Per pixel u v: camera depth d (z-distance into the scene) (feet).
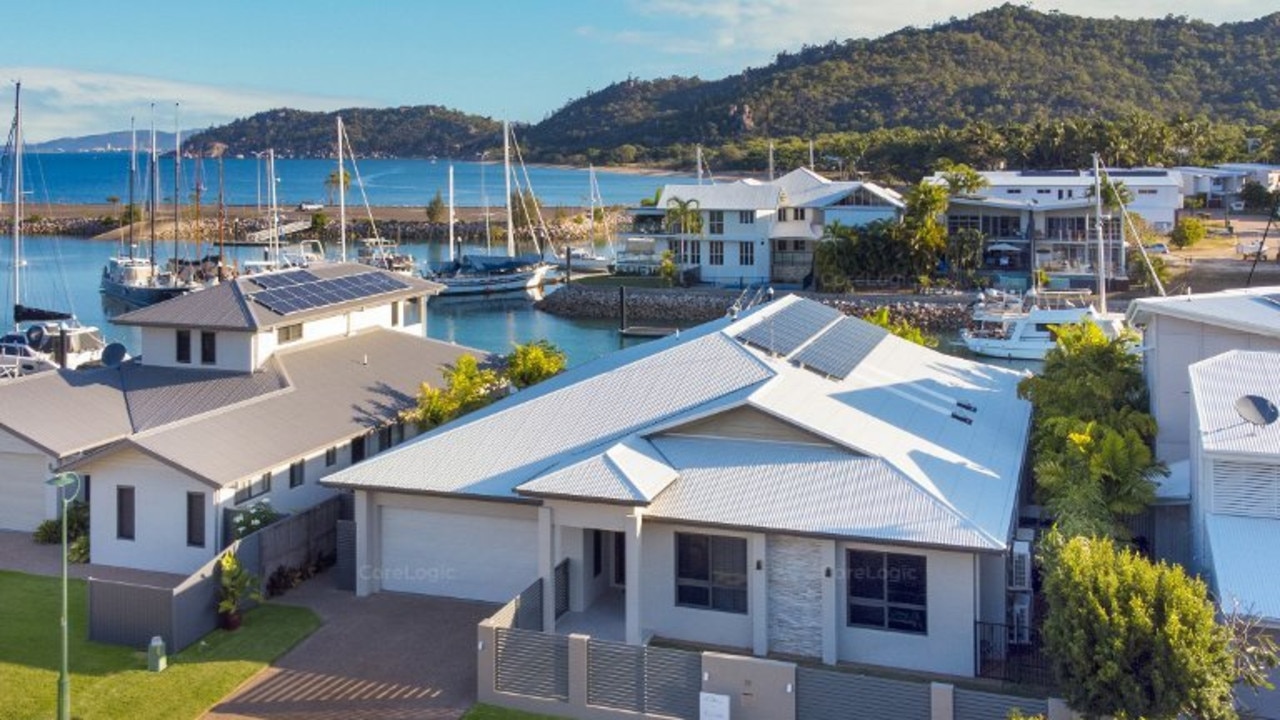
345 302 153.28
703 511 88.69
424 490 97.40
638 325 334.65
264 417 121.90
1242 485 87.76
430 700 81.00
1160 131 563.07
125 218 584.40
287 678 84.64
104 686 82.74
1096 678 65.41
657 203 411.95
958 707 70.44
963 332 274.77
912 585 85.66
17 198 252.42
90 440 120.47
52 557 112.37
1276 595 75.77
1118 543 95.91
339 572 103.40
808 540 87.10
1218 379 97.25
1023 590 88.89
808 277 356.18
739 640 89.71
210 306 139.44
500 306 375.04
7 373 204.54
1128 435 100.78
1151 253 334.44
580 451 98.94
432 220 589.32
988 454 106.73
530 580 98.68
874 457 92.84
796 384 106.32
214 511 105.81
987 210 348.79
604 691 78.02
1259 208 495.82
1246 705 73.10
